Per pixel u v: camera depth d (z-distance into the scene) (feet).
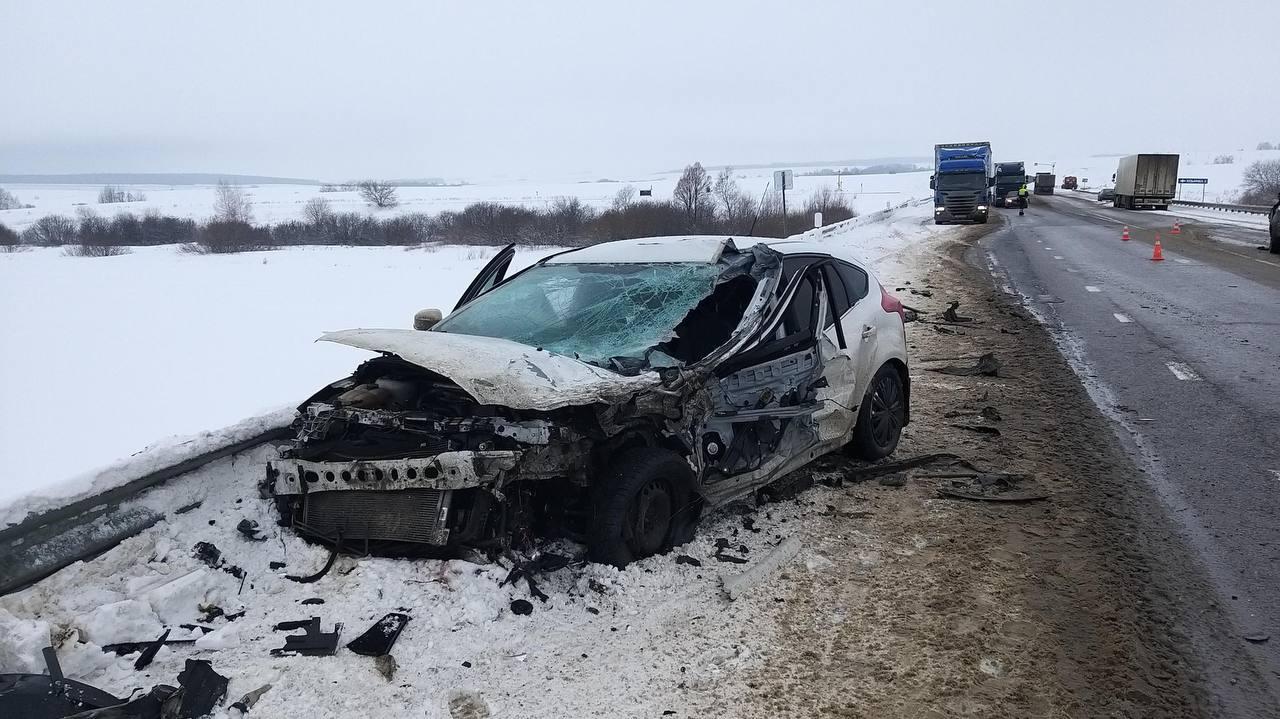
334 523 13.73
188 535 13.67
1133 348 33.71
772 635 12.18
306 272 89.61
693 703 10.61
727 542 15.17
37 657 10.45
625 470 13.50
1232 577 14.03
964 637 12.11
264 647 11.51
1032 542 15.37
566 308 16.63
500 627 12.05
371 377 15.78
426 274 84.38
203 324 54.44
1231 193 246.06
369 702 10.44
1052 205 198.80
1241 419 23.35
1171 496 17.69
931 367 30.66
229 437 14.78
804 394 16.85
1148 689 10.90
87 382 37.93
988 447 20.98
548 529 14.34
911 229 114.73
